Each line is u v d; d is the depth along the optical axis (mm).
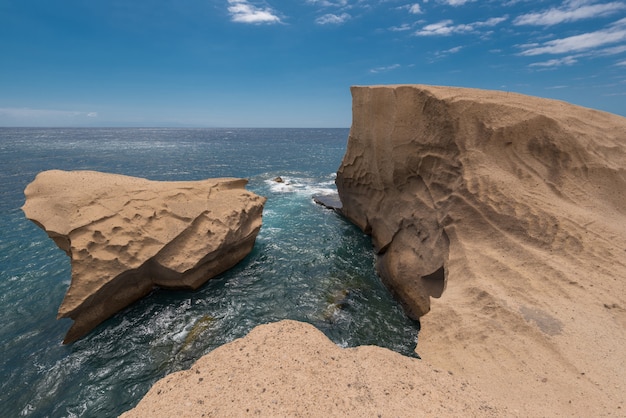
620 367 4289
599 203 8688
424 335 5895
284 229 19344
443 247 9758
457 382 3848
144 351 9469
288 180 34125
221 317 11000
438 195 11125
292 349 4113
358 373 3760
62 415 7555
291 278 13641
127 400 7949
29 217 11055
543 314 5527
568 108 11789
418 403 3375
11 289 12383
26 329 10297
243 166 43500
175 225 12414
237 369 3787
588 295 5879
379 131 15023
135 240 11320
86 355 9273
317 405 3252
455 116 10820
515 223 8164
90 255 10391
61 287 12562
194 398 3398
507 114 10344
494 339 5180
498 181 9141
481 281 6840
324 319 10984
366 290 12844
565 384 4062
